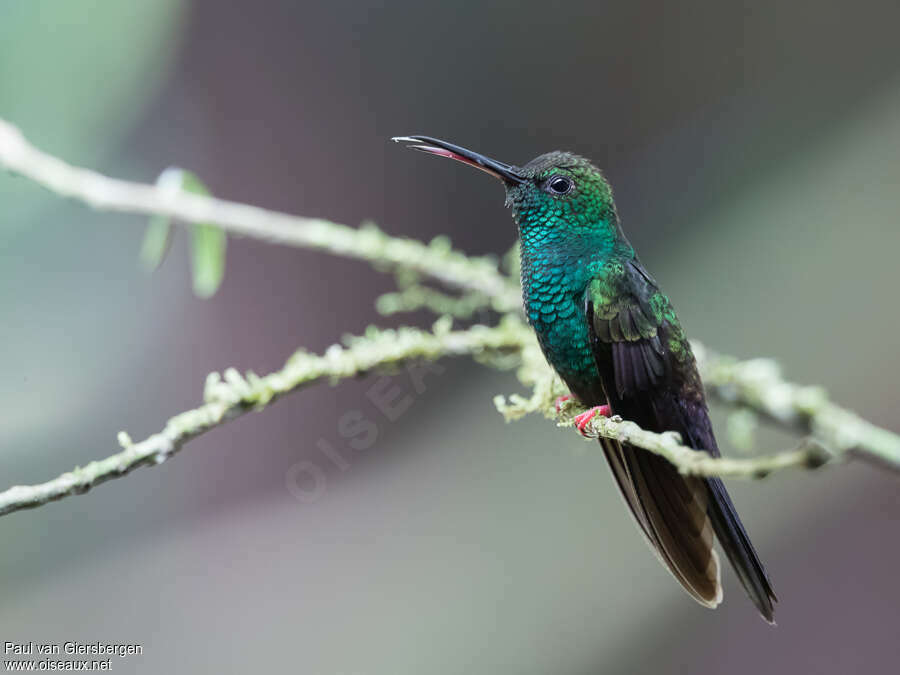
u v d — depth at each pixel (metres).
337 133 13.70
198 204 7.13
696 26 13.88
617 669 9.98
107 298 11.41
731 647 10.41
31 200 10.34
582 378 6.05
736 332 11.19
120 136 11.70
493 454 11.36
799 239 11.54
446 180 13.92
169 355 11.83
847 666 10.25
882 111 11.77
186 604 10.73
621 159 14.23
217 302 12.14
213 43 13.05
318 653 10.27
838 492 10.62
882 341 10.51
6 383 10.96
